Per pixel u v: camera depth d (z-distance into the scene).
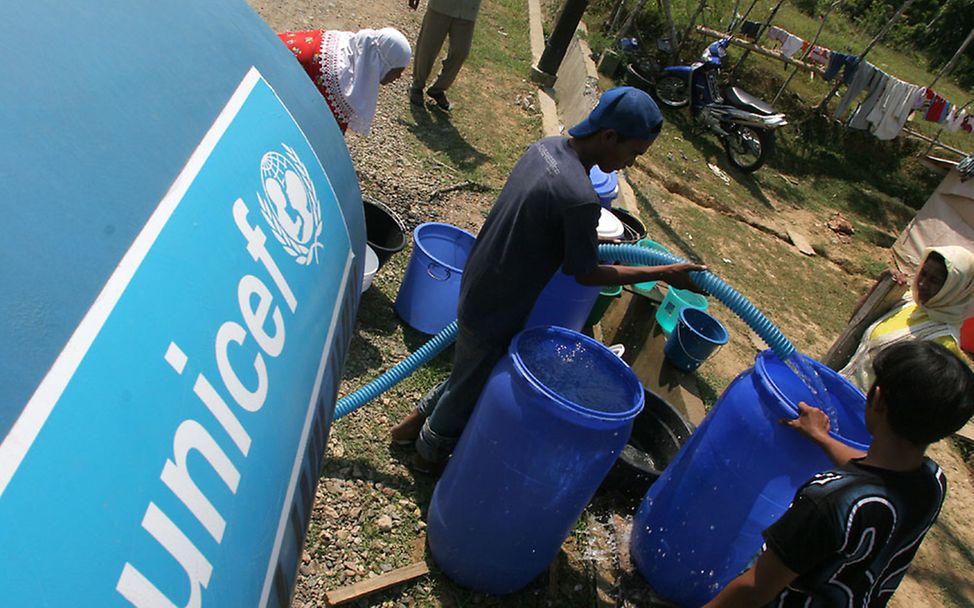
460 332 2.54
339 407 3.00
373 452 3.02
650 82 9.69
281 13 6.70
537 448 2.19
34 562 0.69
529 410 2.16
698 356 4.46
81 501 0.77
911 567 4.06
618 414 2.19
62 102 0.94
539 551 2.47
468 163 5.80
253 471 1.12
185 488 0.94
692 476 2.60
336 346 1.65
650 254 2.66
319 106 1.85
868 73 9.74
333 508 2.73
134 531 0.83
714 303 6.06
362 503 2.80
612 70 9.63
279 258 1.34
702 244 6.98
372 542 2.67
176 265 1.02
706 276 2.48
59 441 0.76
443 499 2.53
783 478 2.36
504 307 2.37
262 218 1.31
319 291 1.52
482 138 6.38
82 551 0.75
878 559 1.64
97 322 0.85
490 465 2.28
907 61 15.65
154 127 1.09
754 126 8.83
